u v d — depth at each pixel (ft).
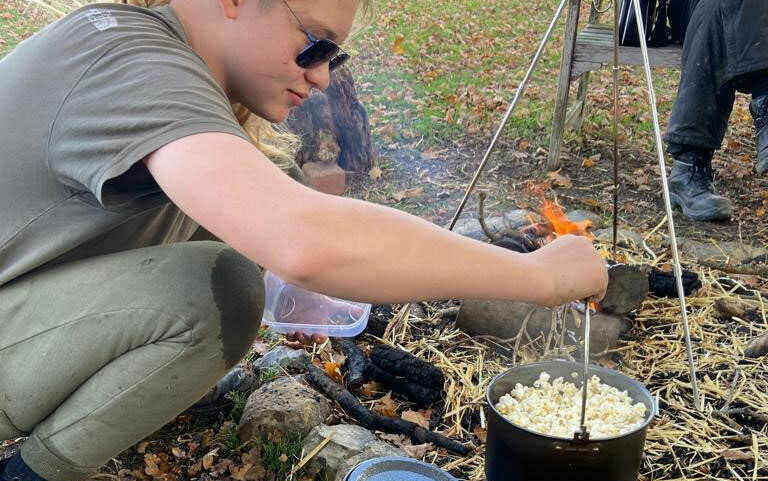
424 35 31.35
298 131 14.93
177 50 4.97
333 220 4.33
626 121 20.66
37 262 5.37
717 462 8.05
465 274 4.67
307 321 10.05
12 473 5.76
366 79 24.71
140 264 5.48
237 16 5.14
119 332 5.39
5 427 5.66
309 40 5.13
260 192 4.30
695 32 14.01
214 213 4.28
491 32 32.60
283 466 7.54
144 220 6.18
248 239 4.27
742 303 11.23
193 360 5.52
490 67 27.07
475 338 10.31
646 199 15.48
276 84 5.34
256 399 8.21
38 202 5.23
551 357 9.50
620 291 10.03
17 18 27.73
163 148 4.44
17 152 5.11
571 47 15.94
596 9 18.79
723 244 13.17
